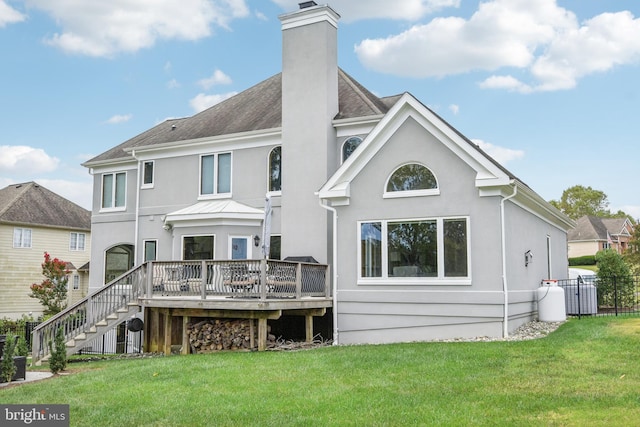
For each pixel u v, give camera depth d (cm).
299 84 1972
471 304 1447
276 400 832
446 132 1492
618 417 676
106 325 1583
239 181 2145
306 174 1920
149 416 779
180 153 2309
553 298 1670
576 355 1041
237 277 1500
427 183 1534
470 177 1475
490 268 1434
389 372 994
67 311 1573
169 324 1620
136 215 2403
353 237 1620
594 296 1847
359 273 1603
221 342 1577
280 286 1507
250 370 1074
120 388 970
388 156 1587
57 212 3728
